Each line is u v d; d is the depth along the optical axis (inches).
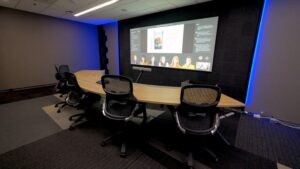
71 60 229.1
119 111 72.2
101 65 266.7
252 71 117.9
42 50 195.8
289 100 104.8
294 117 104.0
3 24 162.6
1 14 159.8
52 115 111.4
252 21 112.7
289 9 97.7
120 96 71.0
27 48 182.9
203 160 67.4
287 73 103.7
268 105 113.6
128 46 215.3
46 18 193.3
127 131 87.5
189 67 155.1
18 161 64.9
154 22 177.2
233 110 126.6
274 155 71.8
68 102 99.7
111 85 71.4
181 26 153.9
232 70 128.0
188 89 60.3
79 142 79.0
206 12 135.9
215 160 65.9
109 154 70.2
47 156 68.2
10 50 170.7
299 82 100.0
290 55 101.2
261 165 65.4
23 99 147.6
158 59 180.7
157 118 109.1
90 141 80.0
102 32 250.7
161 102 68.9
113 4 142.3
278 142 82.5
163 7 151.7
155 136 85.8
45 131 89.6
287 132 93.2
